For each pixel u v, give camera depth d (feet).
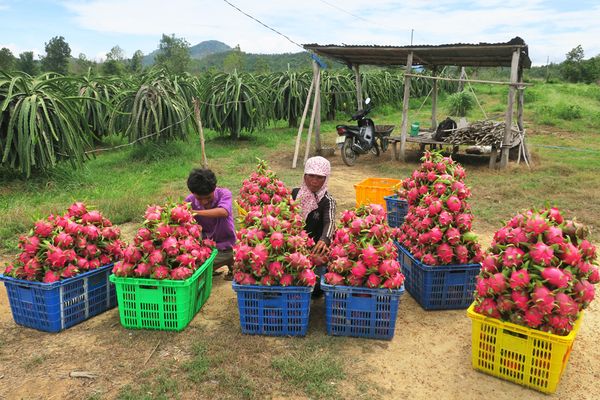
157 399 8.85
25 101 24.67
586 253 9.13
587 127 57.26
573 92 102.47
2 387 9.20
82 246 11.55
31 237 11.10
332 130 57.98
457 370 9.96
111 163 34.32
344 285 10.75
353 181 29.96
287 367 9.78
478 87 119.44
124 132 38.88
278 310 10.90
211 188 13.05
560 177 29.22
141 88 36.94
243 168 33.12
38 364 9.95
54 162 25.13
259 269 10.50
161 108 36.47
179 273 10.86
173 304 11.05
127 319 11.35
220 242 14.28
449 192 12.21
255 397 8.98
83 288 11.61
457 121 42.19
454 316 12.37
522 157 35.29
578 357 10.52
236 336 11.14
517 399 9.06
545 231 8.98
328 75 65.72
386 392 9.21
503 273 9.06
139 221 20.43
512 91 30.58
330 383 9.41
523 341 9.13
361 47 33.88
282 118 58.39
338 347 10.73
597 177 28.53
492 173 31.01
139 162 34.45
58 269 11.02
